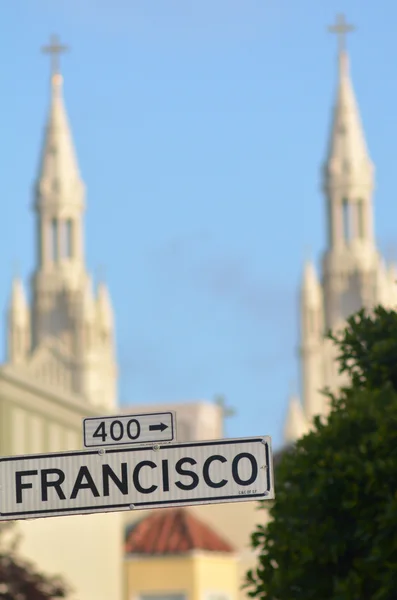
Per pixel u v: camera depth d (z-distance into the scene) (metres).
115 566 153.38
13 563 110.25
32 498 23.66
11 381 142.12
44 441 147.12
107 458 23.64
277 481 51.41
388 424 49.78
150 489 23.52
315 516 50.28
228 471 23.50
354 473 49.19
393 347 54.44
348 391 53.75
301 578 50.38
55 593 111.81
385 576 47.19
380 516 47.78
